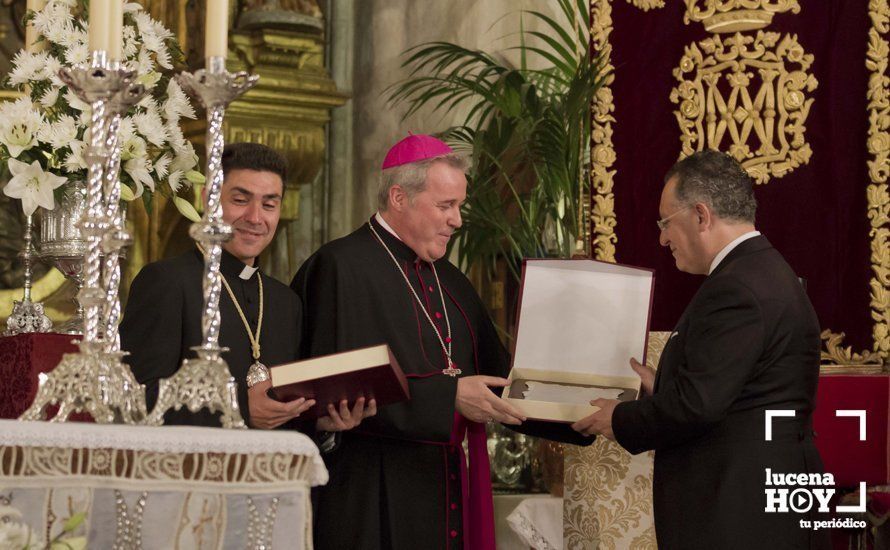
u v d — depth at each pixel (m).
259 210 4.67
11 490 2.91
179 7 9.02
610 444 5.90
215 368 3.43
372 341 4.94
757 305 4.28
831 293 6.68
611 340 4.91
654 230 7.06
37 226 8.24
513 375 4.92
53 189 4.61
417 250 5.11
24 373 4.32
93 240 3.55
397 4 10.07
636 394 4.82
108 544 3.00
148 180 4.66
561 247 8.17
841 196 6.71
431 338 5.06
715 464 4.28
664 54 7.13
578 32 8.48
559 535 6.48
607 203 7.14
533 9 9.53
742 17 6.91
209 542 3.04
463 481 4.97
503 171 7.84
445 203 5.04
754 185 6.88
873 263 6.60
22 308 4.95
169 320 4.41
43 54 4.74
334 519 4.80
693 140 7.04
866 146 6.68
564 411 4.71
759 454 4.25
